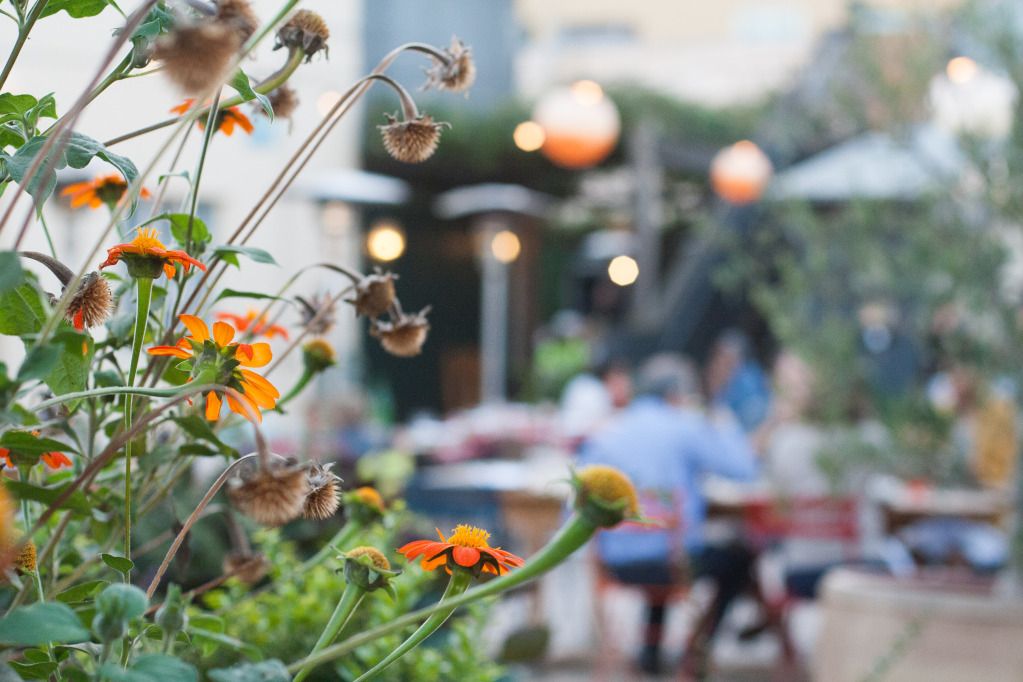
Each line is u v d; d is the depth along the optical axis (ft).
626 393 23.50
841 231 12.67
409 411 44.55
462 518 15.90
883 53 12.53
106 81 2.83
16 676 2.37
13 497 2.48
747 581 17.11
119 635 2.16
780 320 12.75
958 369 12.09
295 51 3.35
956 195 11.92
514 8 47.85
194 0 2.59
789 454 16.28
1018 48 11.41
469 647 5.48
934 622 10.68
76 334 2.21
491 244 39.45
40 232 12.80
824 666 11.57
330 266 3.72
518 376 44.06
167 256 2.81
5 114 3.05
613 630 18.93
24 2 3.01
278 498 2.32
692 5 63.62
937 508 17.06
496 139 45.24
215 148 30.48
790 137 15.20
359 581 2.88
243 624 5.21
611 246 48.88
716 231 16.62
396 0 41.16
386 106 39.91
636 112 44.21
